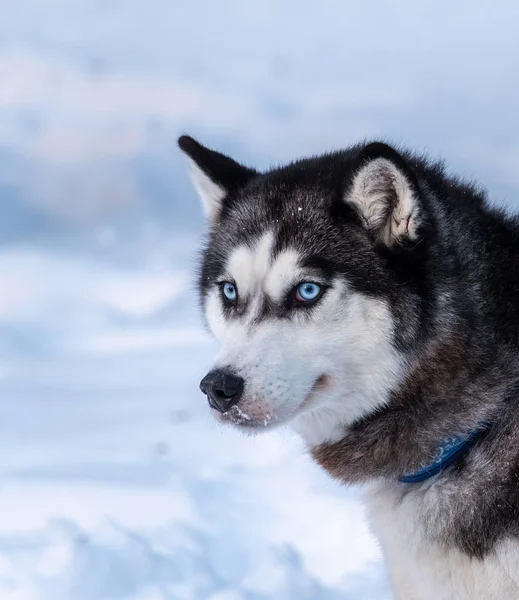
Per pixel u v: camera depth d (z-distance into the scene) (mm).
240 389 5375
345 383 5570
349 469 5738
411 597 5715
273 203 5934
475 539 5293
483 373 5480
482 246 5691
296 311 5562
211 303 6203
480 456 5414
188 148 6652
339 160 6203
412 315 5453
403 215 5449
